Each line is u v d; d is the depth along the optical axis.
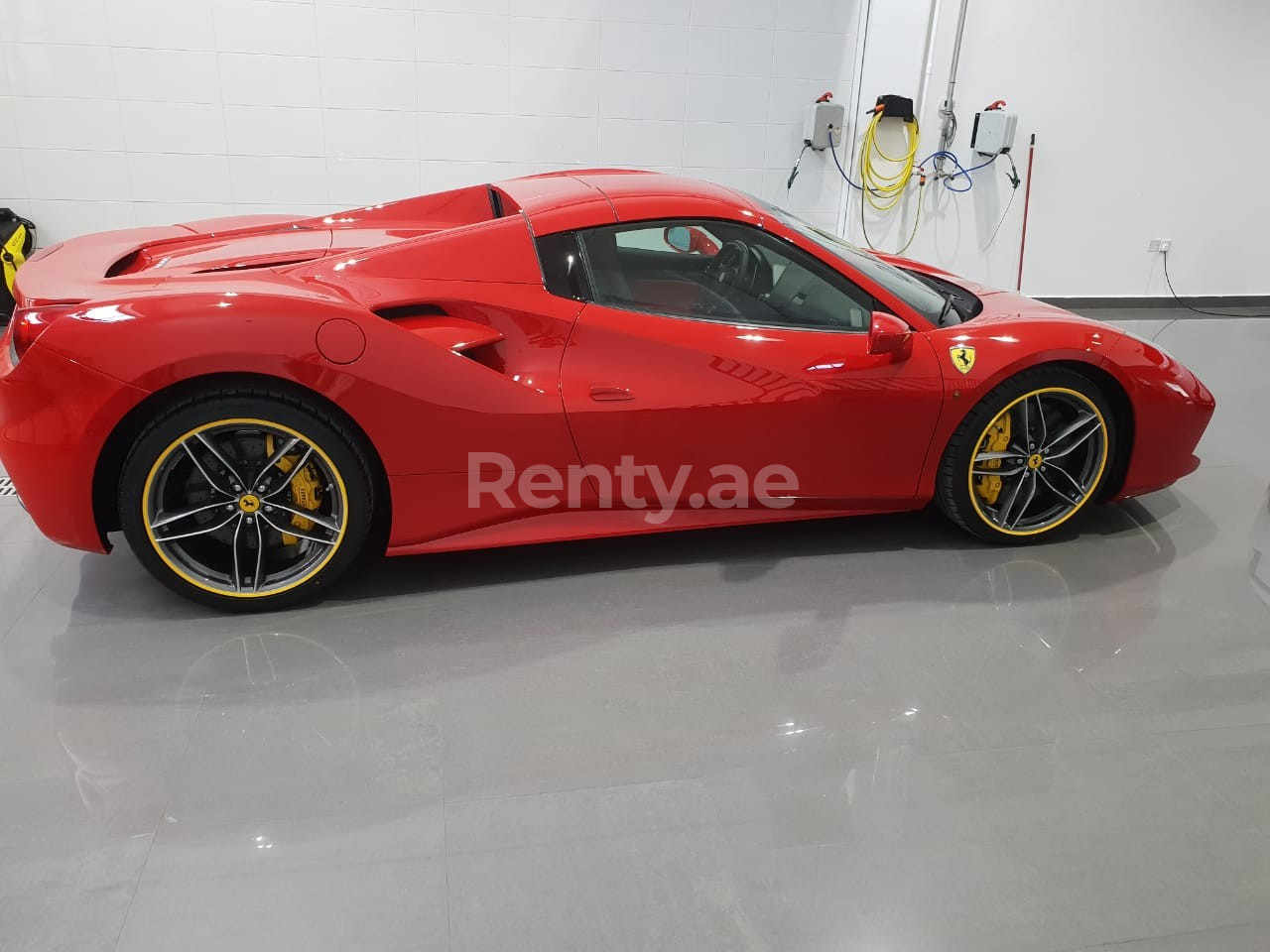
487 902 1.53
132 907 1.50
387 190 5.29
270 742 1.90
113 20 4.70
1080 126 5.79
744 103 5.46
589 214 2.39
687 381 2.38
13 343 2.07
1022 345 2.55
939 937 1.49
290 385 2.12
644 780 1.81
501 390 2.26
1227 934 1.51
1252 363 4.91
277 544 2.38
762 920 1.51
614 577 2.58
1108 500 2.87
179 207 5.11
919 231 5.90
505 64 5.13
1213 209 6.11
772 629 2.35
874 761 1.89
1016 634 2.35
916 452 2.59
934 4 5.34
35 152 4.86
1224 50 5.72
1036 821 1.74
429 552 2.40
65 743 1.88
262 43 4.87
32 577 2.52
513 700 2.05
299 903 1.52
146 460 2.10
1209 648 2.31
